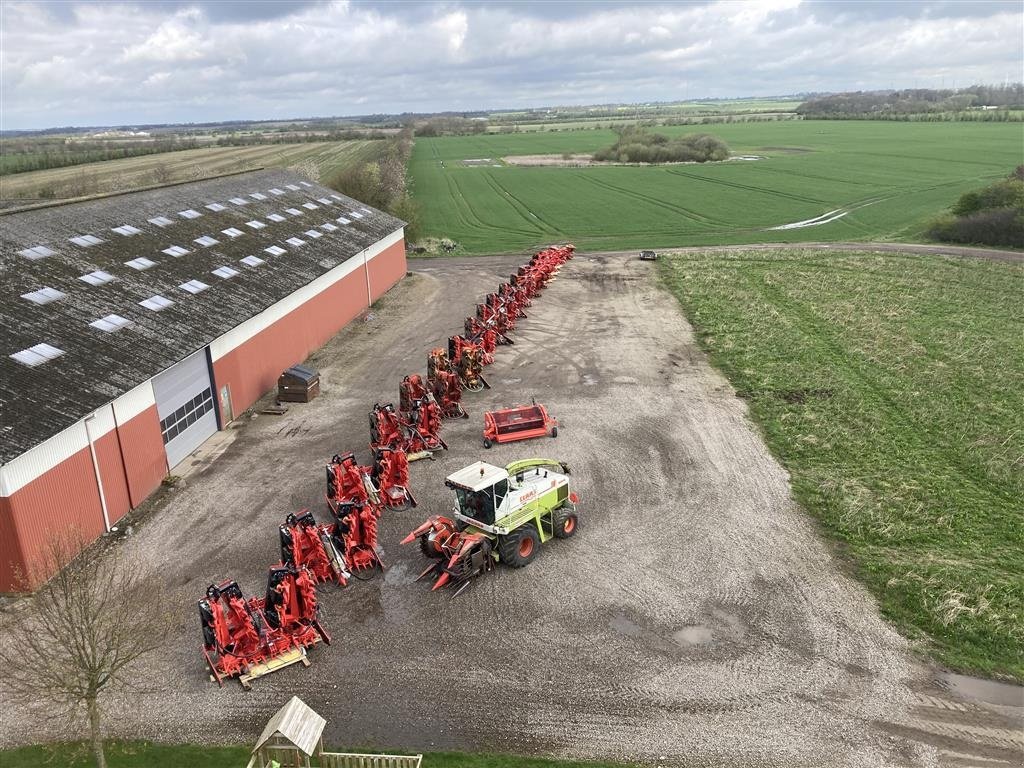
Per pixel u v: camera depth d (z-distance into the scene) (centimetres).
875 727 1474
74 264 2972
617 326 4269
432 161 15800
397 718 1520
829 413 3002
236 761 1423
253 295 3331
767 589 1911
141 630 1490
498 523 1969
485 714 1524
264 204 4716
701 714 1511
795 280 5175
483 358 3625
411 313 4700
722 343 3894
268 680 1641
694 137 15538
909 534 2148
